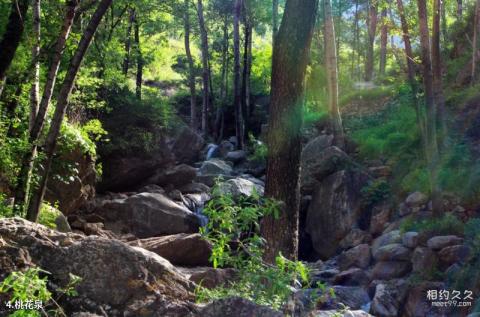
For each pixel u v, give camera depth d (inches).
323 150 727.7
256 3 1352.1
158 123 868.6
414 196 577.3
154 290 176.2
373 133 794.2
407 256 480.7
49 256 180.2
